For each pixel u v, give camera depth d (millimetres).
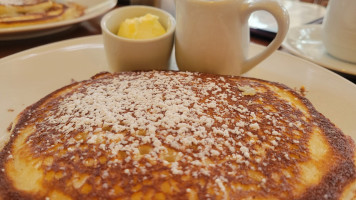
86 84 207
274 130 163
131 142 152
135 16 266
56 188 139
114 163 143
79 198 135
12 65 256
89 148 150
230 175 142
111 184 137
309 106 194
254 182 141
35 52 272
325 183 147
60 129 162
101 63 275
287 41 317
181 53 240
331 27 285
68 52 279
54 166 145
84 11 370
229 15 215
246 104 181
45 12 340
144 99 179
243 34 230
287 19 216
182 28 231
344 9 270
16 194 142
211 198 133
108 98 181
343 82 249
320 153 160
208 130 159
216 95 187
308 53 305
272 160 149
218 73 239
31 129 173
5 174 151
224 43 225
